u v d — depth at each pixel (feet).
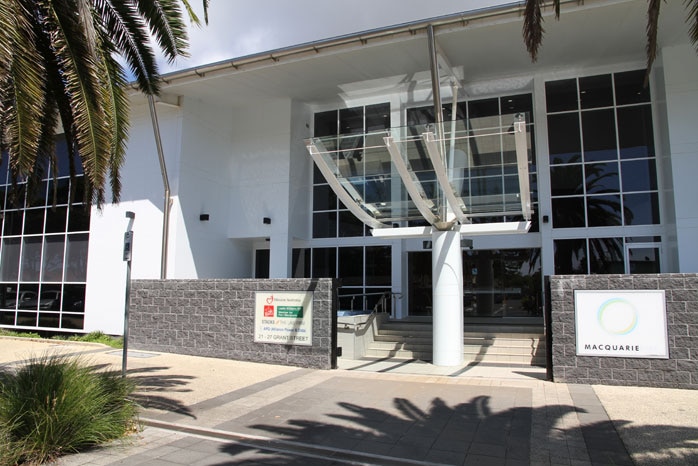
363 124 65.72
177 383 30.86
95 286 61.36
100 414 19.93
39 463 17.16
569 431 20.92
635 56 53.36
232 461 17.81
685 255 49.34
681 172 50.42
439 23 45.83
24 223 67.92
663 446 18.83
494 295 60.29
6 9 16.99
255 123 67.51
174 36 28.07
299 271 66.95
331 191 67.46
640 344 29.81
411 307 63.36
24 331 65.21
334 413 24.11
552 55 52.75
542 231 56.08
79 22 21.99
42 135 27.32
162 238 57.77
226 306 41.06
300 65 54.34
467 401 26.45
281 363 38.19
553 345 31.48
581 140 56.34
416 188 35.06
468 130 31.14
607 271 53.78
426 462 17.71
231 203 67.31
